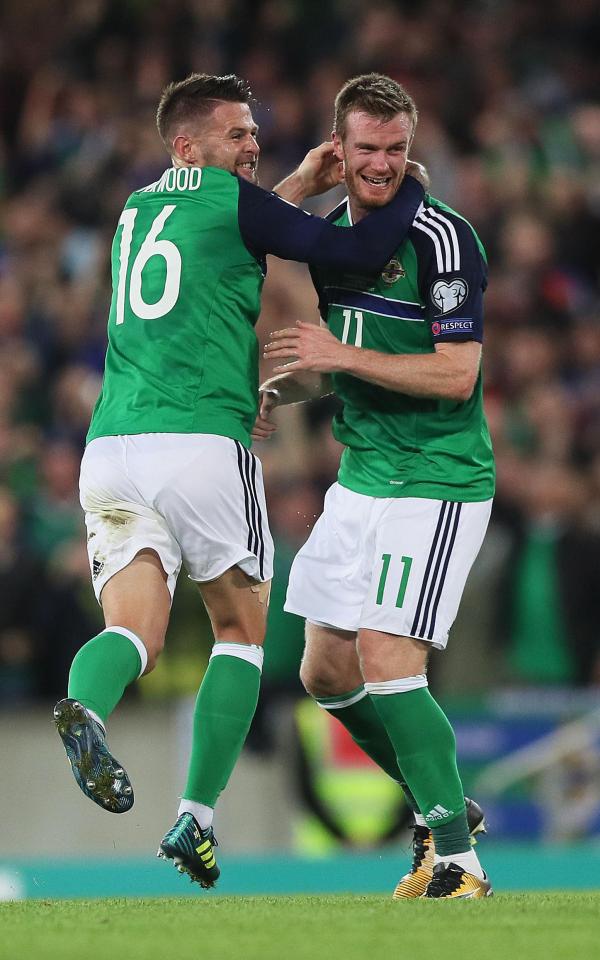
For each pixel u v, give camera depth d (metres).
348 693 15.59
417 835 15.59
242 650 14.06
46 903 13.51
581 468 32.25
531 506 29.72
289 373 15.77
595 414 33.75
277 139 41.81
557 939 10.07
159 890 25.08
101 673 12.83
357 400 15.10
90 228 41.09
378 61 44.38
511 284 37.78
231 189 14.07
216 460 13.60
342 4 46.22
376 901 13.51
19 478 32.25
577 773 26.52
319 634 15.48
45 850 27.05
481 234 39.31
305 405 32.31
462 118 43.28
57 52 46.75
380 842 26.36
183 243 13.88
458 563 14.52
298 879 25.08
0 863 25.70
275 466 31.02
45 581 28.30
